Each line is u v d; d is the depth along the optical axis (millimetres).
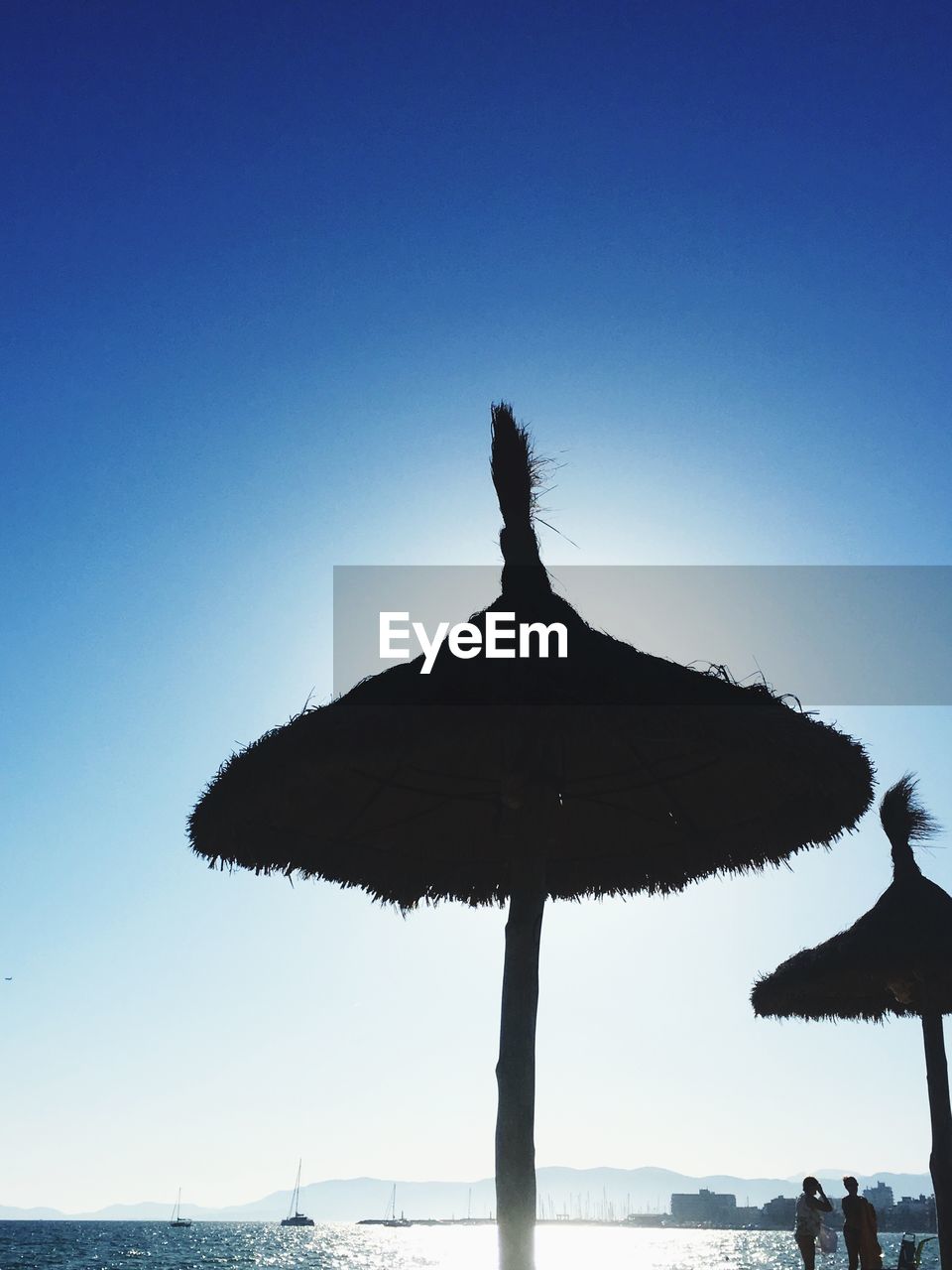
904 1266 13188
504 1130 5355
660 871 7855
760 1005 12227
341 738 5574
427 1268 103125
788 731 5695
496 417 7055
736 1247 176375
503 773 6059
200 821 6508
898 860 11953
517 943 5742
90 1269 86125
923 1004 11359
